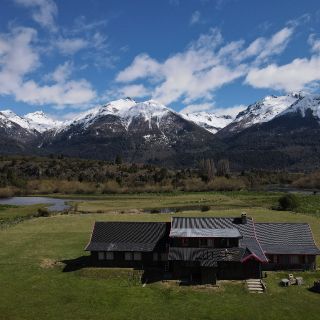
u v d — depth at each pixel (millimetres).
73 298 56594
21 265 70625
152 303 54844
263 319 49875
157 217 117438
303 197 157250
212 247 66062
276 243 68938
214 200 163000
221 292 58125
